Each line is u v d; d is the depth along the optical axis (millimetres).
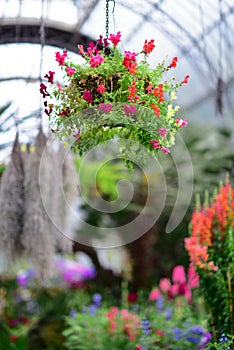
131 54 2561
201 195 6102
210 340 3557
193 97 5809
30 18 5152
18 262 4848
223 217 3570
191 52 5551
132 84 2512
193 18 5316
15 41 5113
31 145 4594
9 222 4578
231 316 3479
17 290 6836
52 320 5699
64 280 7574
